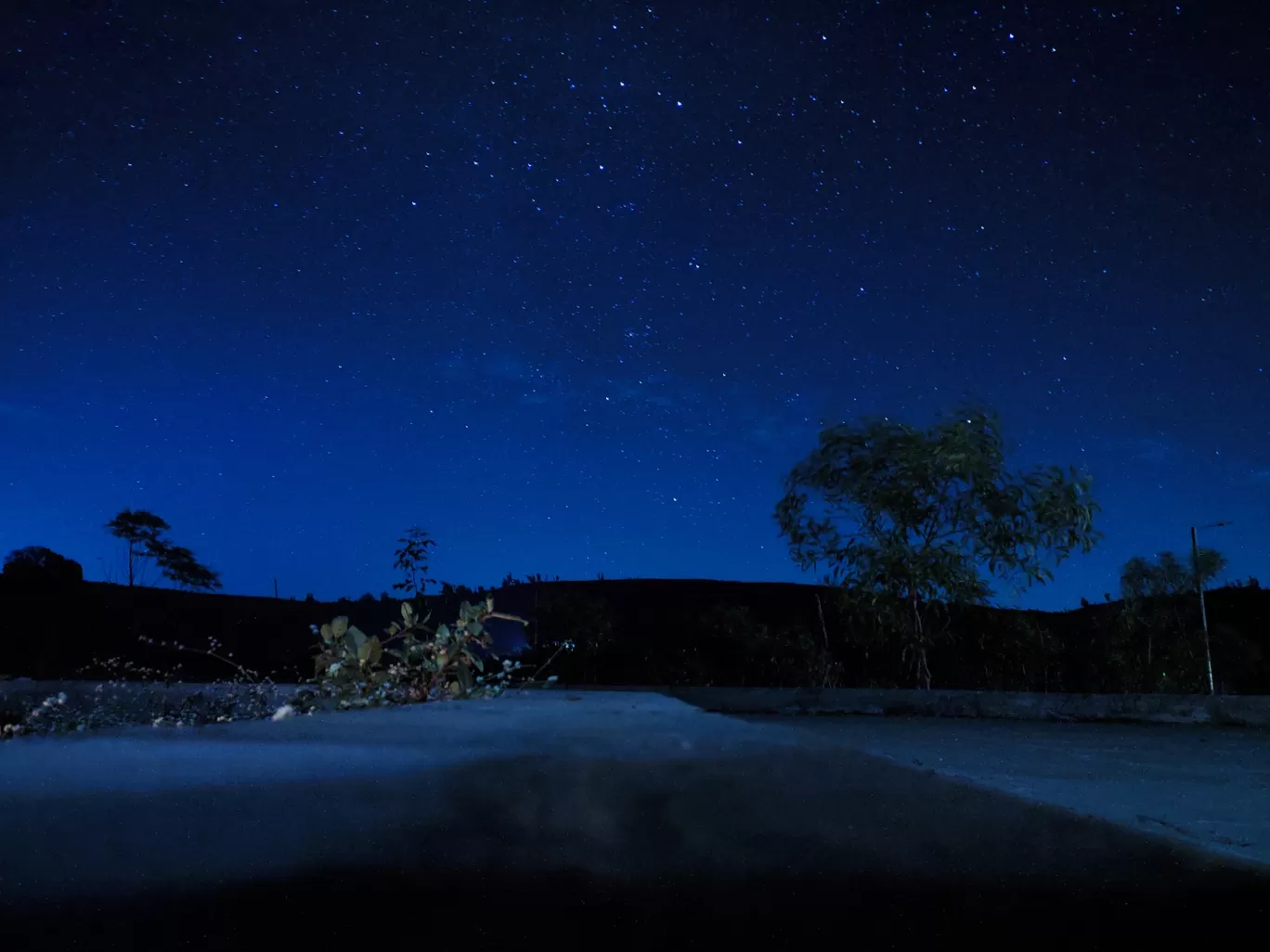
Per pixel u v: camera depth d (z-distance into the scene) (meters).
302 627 17.06
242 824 1.27
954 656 10.61
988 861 1.14
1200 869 1.11
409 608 4.59
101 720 3.62
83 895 1.01
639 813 1.37
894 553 8.82
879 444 9.05
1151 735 7.02
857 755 1.85
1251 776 4.97
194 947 0.88
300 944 0.88
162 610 17.05
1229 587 14.65
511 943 0.89
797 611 16.98
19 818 1.28
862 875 1.09
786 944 0.90
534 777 1.60
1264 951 0.88
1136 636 11.02
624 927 0.94
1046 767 5.30
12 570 16.38
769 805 1.42
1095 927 0.94
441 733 2.24
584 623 12.12
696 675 11.62
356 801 1.41
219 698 4.04
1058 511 8.52
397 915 0.97
